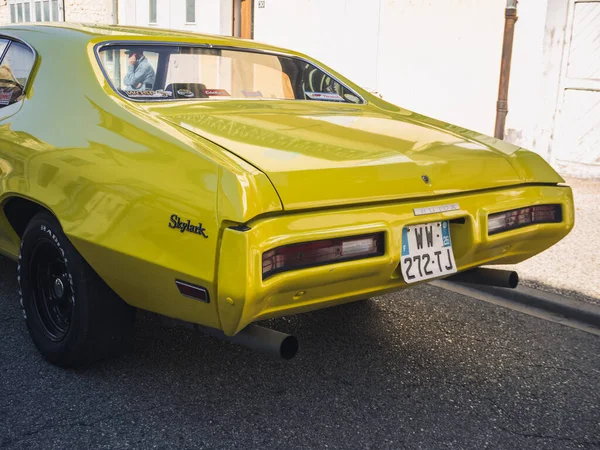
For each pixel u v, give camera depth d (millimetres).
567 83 7891
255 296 2248
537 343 3686
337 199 2486
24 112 3223
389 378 3197
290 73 3789
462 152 3088
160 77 3230
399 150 2891
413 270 2701
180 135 2600
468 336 3746
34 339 3186
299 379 3146
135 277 2590
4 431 2607
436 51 8906
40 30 3531
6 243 3580
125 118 2779
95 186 2689
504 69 8203
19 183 3053
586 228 5883
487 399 3027
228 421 2742
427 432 2721
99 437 2590
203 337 3529
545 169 3309
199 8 12164
